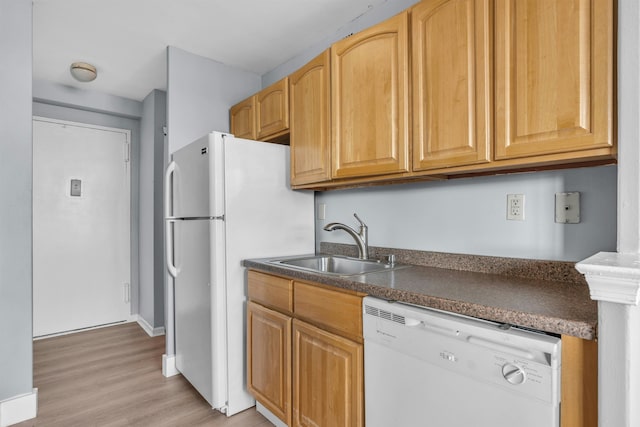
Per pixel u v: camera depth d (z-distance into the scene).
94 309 3.43
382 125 1.52
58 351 2.85
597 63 0.96
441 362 1.03
